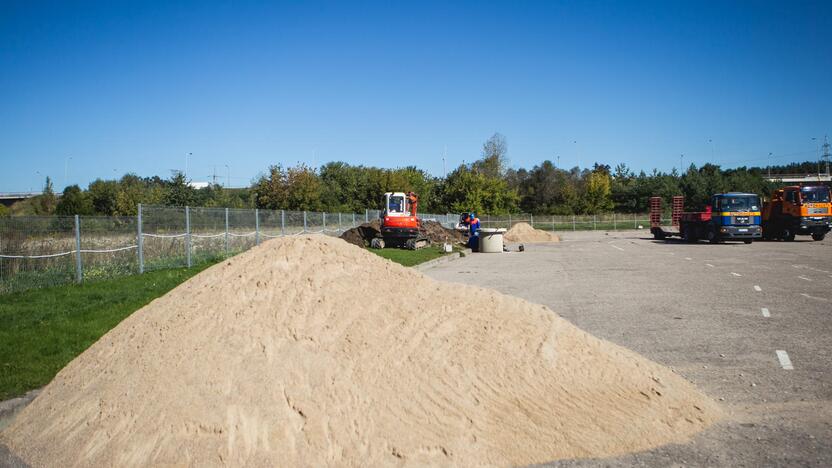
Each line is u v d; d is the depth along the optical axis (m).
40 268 12.94
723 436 4.56
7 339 7.63
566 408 4.54
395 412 4.20
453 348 4.84
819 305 10.65
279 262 5.59
